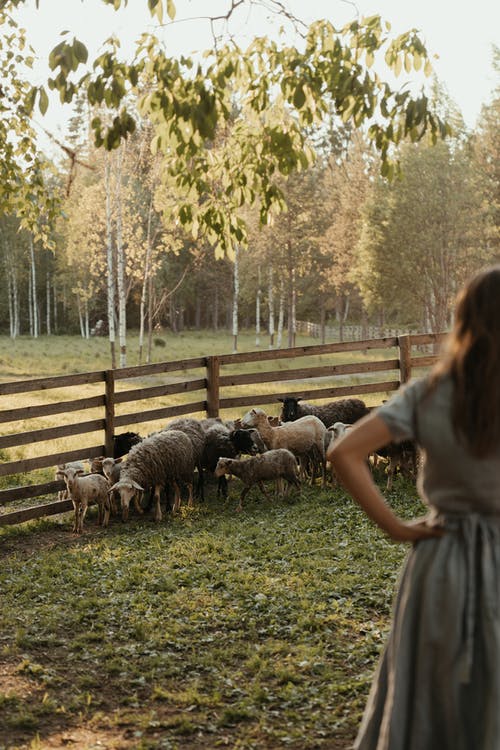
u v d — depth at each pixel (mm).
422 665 2482
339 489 11062
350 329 67312
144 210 42188
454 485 2502
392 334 60250
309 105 6336
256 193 7062
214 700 4594
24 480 12930
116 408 22047
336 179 56312
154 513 10617
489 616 2393
